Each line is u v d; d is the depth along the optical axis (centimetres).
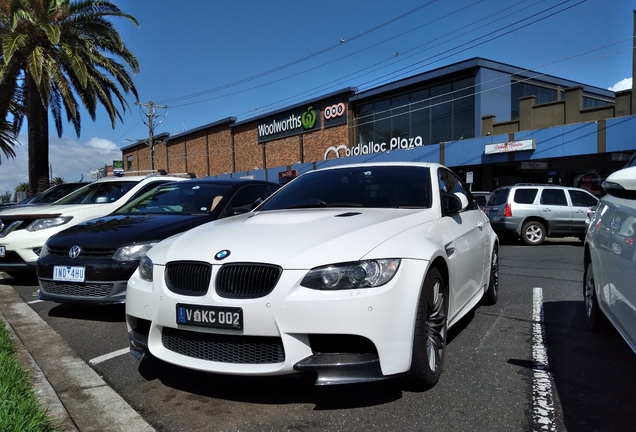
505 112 2327
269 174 3491
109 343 448
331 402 310
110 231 519
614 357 386
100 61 1545
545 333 453
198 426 286
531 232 1323
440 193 415
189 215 585
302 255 285
